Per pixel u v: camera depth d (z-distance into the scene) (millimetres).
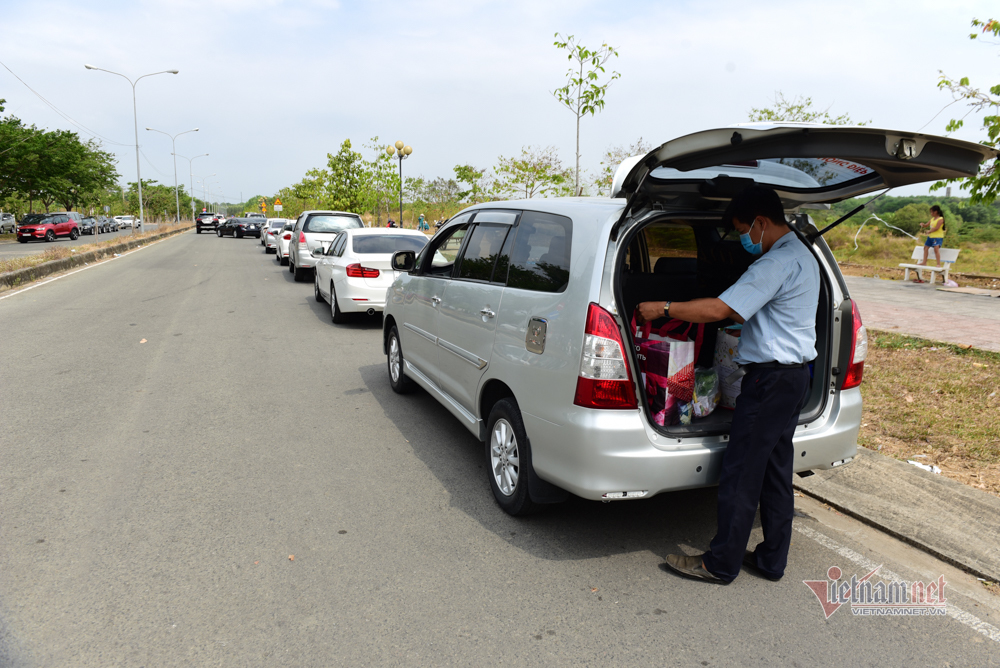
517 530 3529
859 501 3826
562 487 3129
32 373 6617
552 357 3121
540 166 13406
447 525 3568
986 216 28328
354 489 4012
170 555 3180
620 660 2490
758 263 2865
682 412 3158
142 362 7156
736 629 2705
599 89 10086
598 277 2961
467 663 2451
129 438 4801
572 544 3391
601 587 2996
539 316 3264
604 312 2922
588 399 2926
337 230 15453
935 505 3762
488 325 3789
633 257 4242
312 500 3842
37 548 3215
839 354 3406
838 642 2635
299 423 5230
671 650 2559
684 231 4031
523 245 3689
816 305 2953
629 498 2957
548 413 3146
